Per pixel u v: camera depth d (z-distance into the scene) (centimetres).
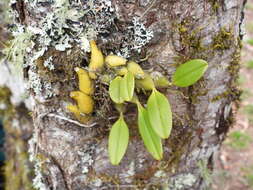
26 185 57
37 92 32
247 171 77
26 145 57
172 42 30
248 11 124
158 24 29
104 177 37
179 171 39
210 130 37
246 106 92
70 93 30
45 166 37
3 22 40
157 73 29
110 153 29
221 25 31
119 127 30
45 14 28
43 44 29
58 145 35
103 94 30
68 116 33
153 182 38
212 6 30
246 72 103
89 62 29
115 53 29
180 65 29
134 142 35
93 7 27
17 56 32
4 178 62
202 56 32
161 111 27
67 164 36
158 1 28
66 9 27
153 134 28
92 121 32
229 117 39
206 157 40
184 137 36
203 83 33
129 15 28
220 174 72
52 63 30
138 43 29
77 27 28
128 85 27
